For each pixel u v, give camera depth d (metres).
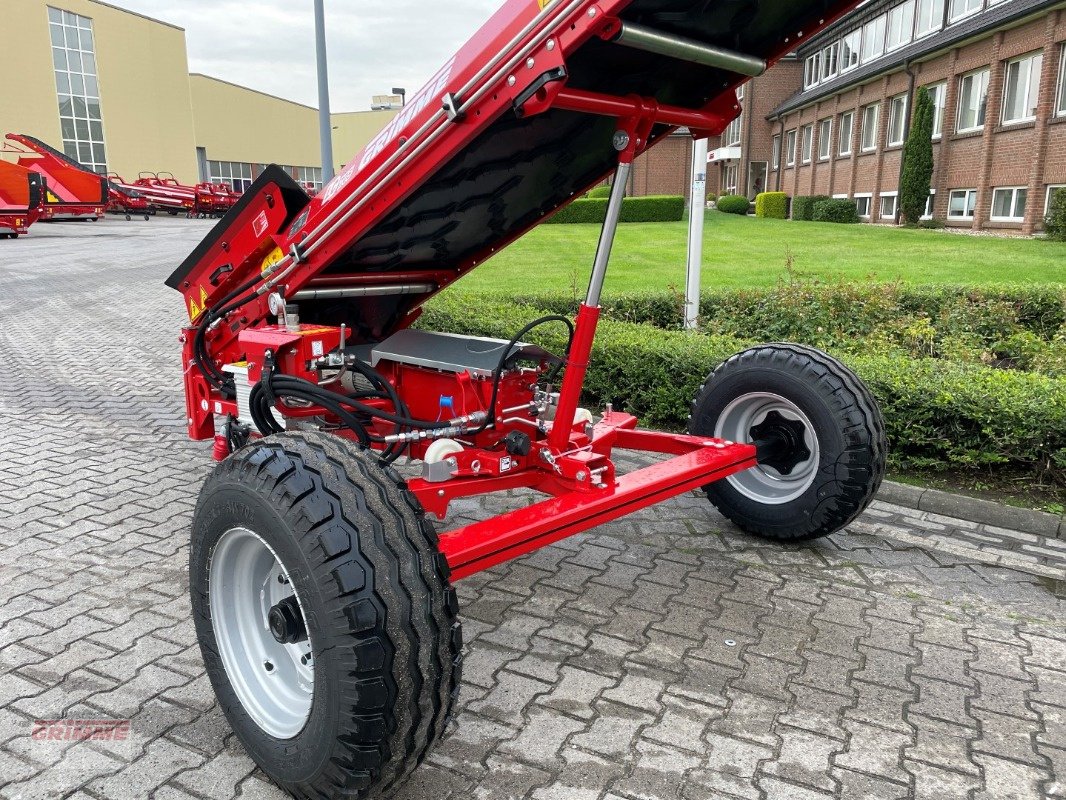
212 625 2.50
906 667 3.05
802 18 2.69
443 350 3.49
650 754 2.54
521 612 3.43
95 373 8.19
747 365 3.92
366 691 1.98
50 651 3.11
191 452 5.61
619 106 2.64
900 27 28.27
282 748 2.25
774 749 2.58
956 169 24.09
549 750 2.56
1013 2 21.56
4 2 40.56
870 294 7.95
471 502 4.69
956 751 2.58
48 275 17.11
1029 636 3.29
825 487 3.73
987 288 8.45
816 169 34.69
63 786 2.39
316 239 3.23
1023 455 4.70
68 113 44.59
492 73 2.43
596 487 3.05
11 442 5.80
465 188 3.13
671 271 14.33
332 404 2.97
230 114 61.69
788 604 3.52
